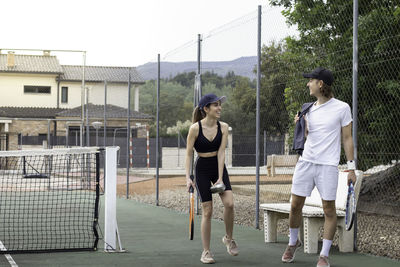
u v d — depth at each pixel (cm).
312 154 571
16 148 3447
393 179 927
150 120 1841
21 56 4194
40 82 4031
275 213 729
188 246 703
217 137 600
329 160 563
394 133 826
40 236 785
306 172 574
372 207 985
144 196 1498
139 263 587
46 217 992
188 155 615
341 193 678
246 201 1212
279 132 921
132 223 945
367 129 845
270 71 919
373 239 746
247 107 1048
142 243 727
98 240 730
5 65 4034
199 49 1052
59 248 677
